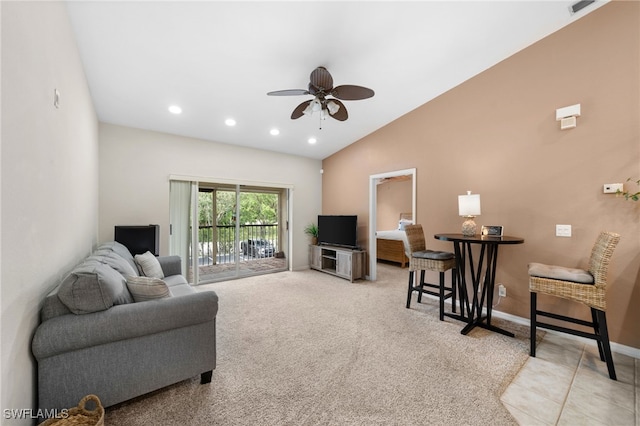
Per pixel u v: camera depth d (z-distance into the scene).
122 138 3.87
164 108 3.51
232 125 4.13
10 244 1.05
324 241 5.52
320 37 2.45
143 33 2.24
